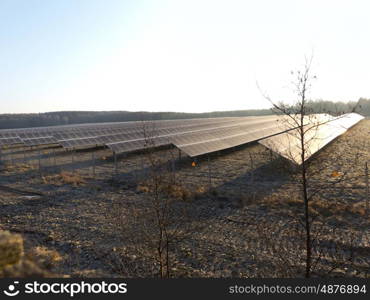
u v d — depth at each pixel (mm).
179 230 12594
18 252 6031
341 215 14648
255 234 13023
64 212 16859
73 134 45312
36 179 25234
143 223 12914
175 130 46031
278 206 16391
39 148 48469
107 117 159875
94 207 17578
